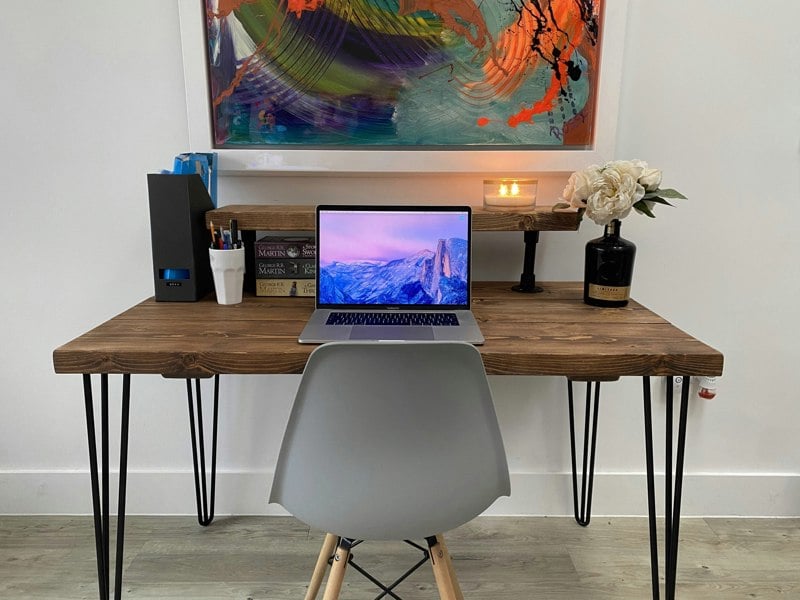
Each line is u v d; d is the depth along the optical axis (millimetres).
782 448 1722
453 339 1074
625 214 1217
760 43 1451
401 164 1481
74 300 1616
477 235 1586
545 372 1025
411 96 1453
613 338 1099
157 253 1313
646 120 1498
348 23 1411
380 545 1630
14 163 1521
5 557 1562
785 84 1473
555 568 1543
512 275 1610
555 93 1456
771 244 1574
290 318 1226
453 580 1150
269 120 1467
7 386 1672
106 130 1505
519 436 1720
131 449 1730
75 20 1438
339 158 1479
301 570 1529
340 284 1267
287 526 1712
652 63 1465
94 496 1159
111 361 1029
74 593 1438
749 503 1754
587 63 1439
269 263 1383
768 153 1516
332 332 1114
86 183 1538
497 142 1483
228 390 1688
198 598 1428
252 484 1744
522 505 1759
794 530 1699
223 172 1505
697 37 1449
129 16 1436
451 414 890
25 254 1581
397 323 1178
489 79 1446
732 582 1495
